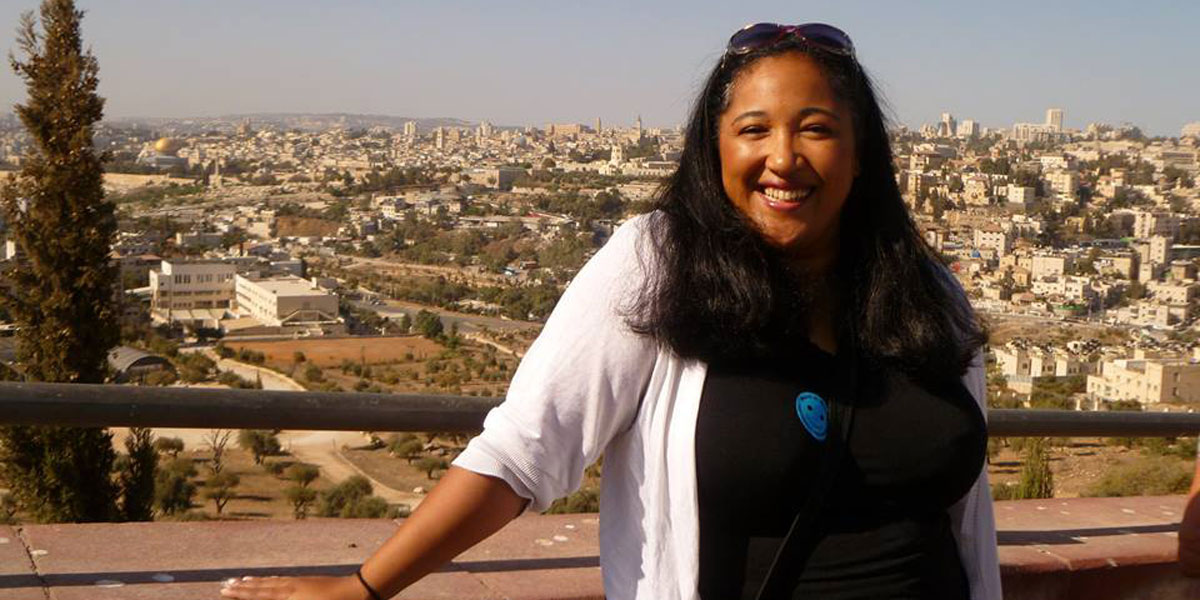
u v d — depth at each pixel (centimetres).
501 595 216
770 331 138
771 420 136
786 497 136
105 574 212
